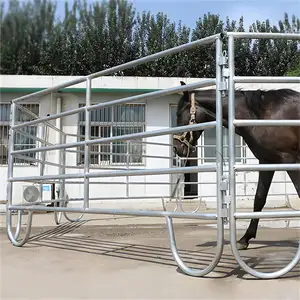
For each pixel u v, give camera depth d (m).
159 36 15.81
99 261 3.17
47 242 4.24
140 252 3.57
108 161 8.41
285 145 3.05
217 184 2.46
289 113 3.08
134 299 2.17
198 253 3.48
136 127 8.62
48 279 2.62
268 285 2.38
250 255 3.35
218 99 2.50
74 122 8.62
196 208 7.64
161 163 8.51
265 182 3.53
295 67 16.00
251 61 16.17
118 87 8.42
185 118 3.43
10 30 11.41
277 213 2.42
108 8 15.14
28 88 8.43
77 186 8.34
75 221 6.25
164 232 5.10
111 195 8.34
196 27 16.62
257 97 3.19
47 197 7.86
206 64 14.91
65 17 13.66
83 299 2.18
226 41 2.68
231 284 2.41
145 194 8.38
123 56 15.42
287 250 3.62
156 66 14.80
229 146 2.46
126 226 5.74
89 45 14.74
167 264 3.02
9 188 4.15
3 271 2.86
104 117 8.62
